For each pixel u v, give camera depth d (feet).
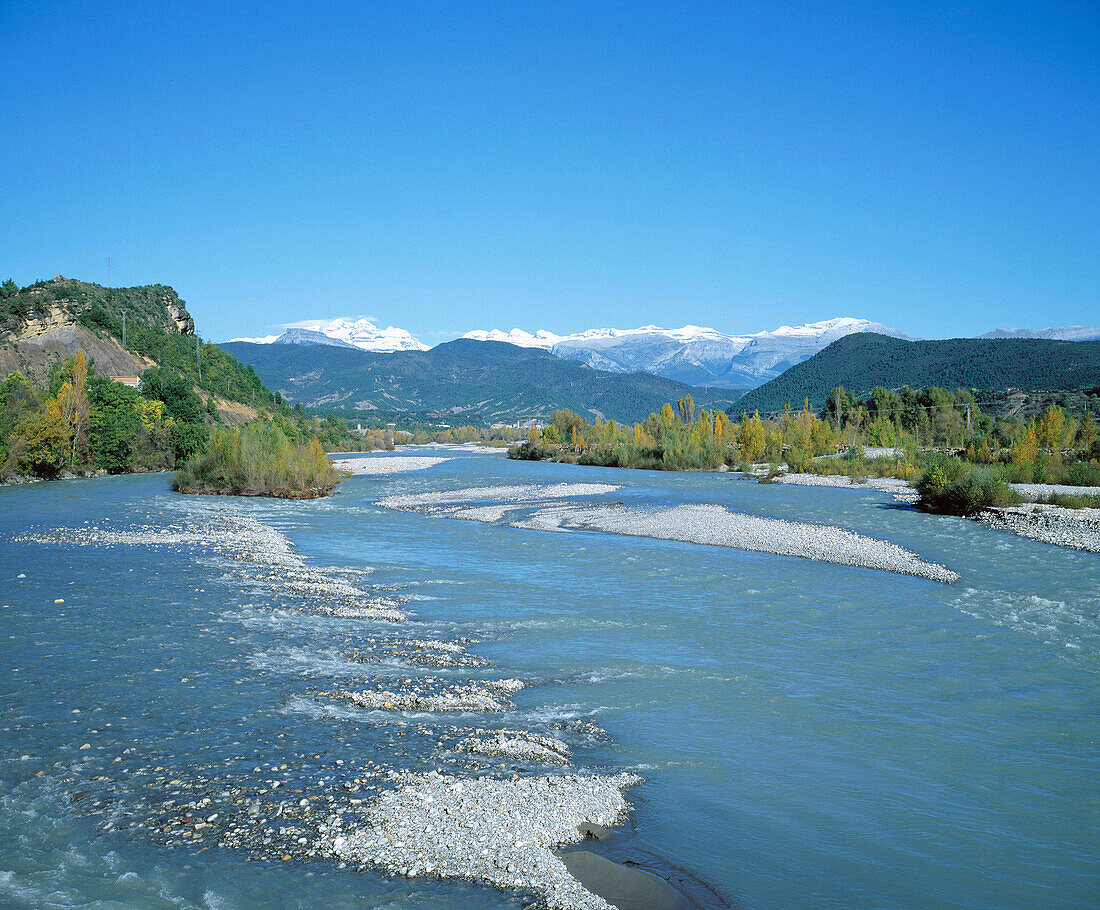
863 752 48.67
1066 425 374.43
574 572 108.47
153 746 47.62
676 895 33.14
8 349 394.11
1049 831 39.32
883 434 427.74
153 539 131.34
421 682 60.59
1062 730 52.13
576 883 33.55
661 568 111.55
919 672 64.28
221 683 59.41
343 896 32.48
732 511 182.29
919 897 33.53
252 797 41.01
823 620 81.56
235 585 95.14
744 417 385.09
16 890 32.63
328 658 66.39
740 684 61.21
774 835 38.65
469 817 38.83
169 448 325.01
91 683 58.85
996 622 80.43
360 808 39.86
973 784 44.39
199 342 607.37
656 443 440.45
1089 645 71.87
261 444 232.53
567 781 43.39
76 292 532.73
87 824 38.34
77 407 289.74
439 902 32.09
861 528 153.48
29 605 83.10
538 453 488.02
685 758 47.52
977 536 142.00
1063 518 150.71
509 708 55.62
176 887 33.06
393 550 128.26
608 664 66.23
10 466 256.93
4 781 42.83
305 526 160.45
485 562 116.47
